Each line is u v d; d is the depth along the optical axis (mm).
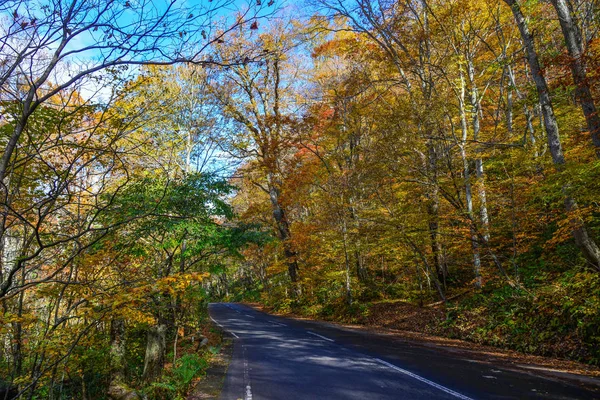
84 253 6852
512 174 14266
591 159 10711
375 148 16812
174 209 9594
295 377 7922
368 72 20047
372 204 21000
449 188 17016
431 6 17266
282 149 24781
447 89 17781
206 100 14062
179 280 5805
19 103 4344
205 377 8320
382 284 24078
